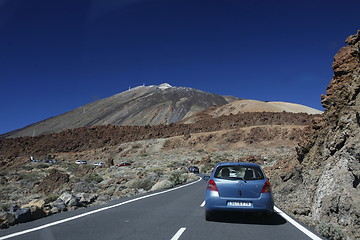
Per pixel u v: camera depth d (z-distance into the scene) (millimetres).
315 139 12805
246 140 102062
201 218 8656
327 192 8547
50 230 6969
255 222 8062
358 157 7719
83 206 11734
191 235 6516
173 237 6328
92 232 6770
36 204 10109
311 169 11461
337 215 7602
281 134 101625
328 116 11422
